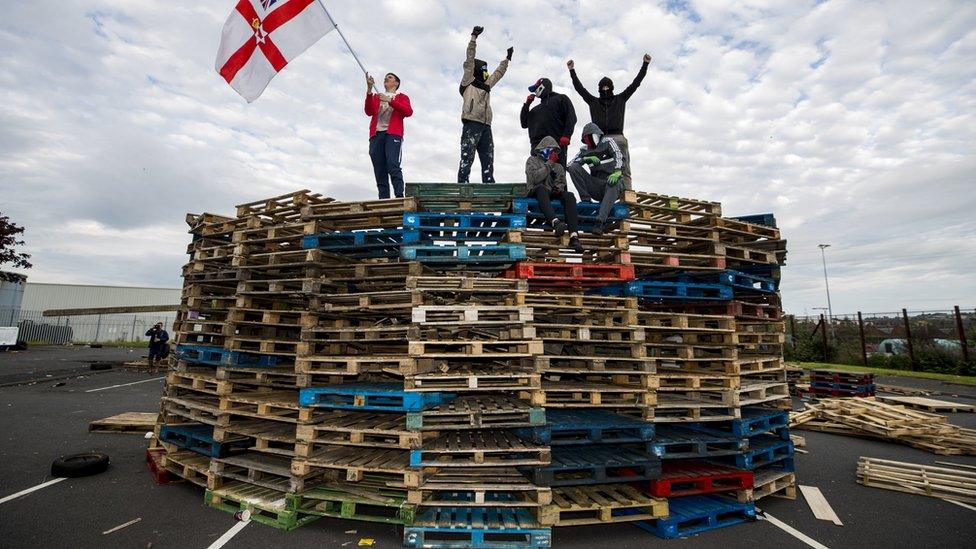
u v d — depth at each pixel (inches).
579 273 216.7
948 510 212.7
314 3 255.6
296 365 201.6
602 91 299.3
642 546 174.2
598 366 202.7
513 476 187.2
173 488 225.6
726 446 216.4
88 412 403.2
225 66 260.2
